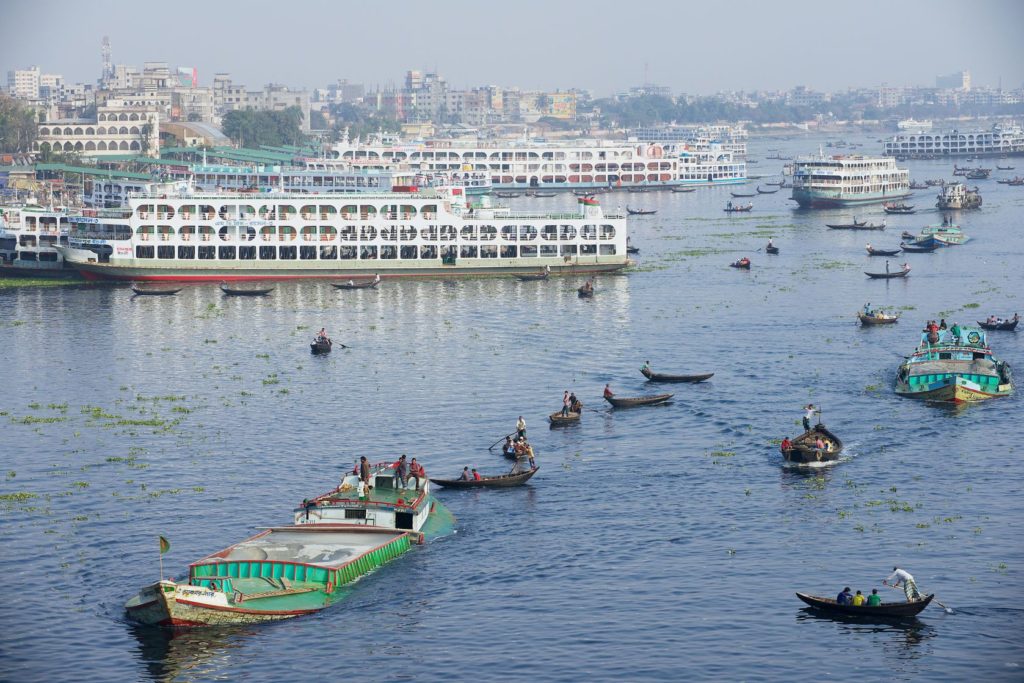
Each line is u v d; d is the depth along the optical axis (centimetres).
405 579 18938
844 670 16050
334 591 18362
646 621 17488
